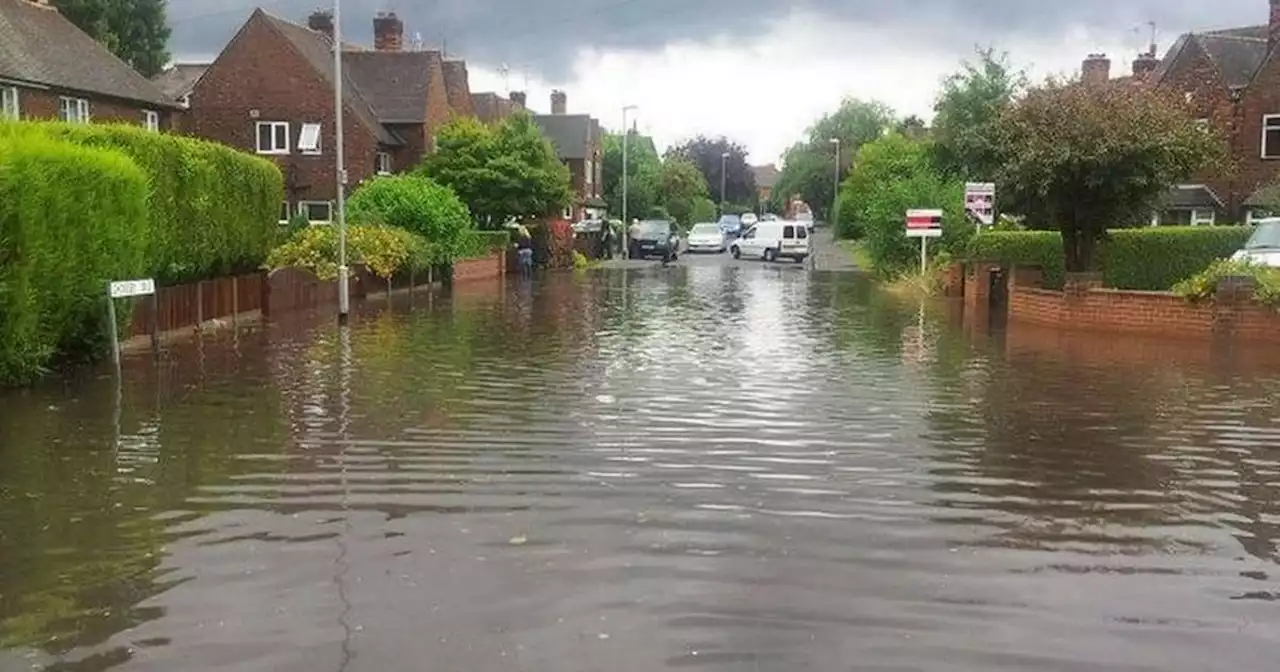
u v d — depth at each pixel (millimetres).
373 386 12797
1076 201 20734
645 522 7223
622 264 51500
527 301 27312
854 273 41875
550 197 42844
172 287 17953
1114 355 15781
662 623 5484
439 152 42406
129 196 14023
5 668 4938
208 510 7453
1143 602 5879
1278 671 5023
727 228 77125
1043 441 9875
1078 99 20469
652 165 90875
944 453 9367
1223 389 12688
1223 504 7855
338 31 22422
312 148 43844
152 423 10414
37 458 8922
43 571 6219
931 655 5145
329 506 7566
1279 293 17125
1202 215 38500
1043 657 5141
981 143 22250
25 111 30375
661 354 16062
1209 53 39125
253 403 11547
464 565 6324
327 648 5137
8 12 32125
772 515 7430
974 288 25406
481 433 10070
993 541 6922
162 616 5543
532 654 5086
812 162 101500
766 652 5148
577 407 11461
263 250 22219
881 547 6762
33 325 12078
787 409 11414
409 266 30359
